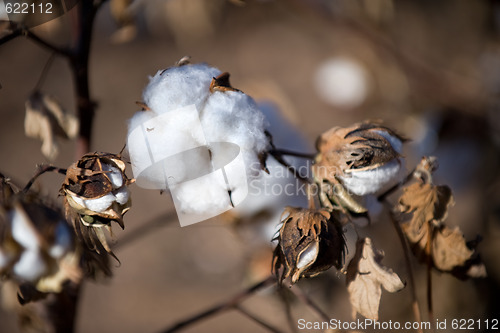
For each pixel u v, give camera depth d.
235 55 3.37
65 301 1.00
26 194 0.91
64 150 2.69
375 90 1.74
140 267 2.69
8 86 3.36
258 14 3.30
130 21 1.09
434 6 2.03
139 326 2.42
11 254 0.91
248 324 2.36
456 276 0.93
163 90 0.86
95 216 0.86
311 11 1.92
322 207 0.89
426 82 1.68
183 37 1.34
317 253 0.87
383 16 1.73
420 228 0.92
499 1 1.87
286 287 0.99
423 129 1.56
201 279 2.59
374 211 0.93
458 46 1.95
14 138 3.17
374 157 0.89
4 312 2.25
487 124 1.56
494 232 1.46
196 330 2.34
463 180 1.52
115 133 3.16
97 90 3.34
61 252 0.92
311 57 3.14
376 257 0.90
